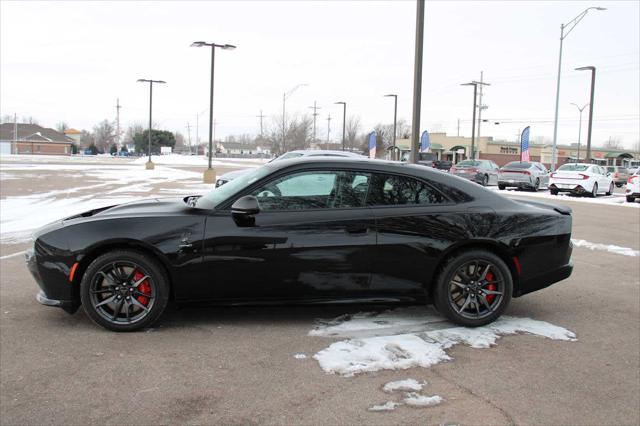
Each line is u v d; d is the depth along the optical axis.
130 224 4.53
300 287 4.68
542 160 82.75
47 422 3.13
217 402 3.40
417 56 12.85
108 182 23.67
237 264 4.57
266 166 5.18
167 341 4.41
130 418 3.19
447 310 4.85
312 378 3.77
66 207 13.55
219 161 69.62
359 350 4.29
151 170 38.06
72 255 4.47
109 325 4.57
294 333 4.66
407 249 4.75
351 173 4.86
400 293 4.83
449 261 4.82
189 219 4.59
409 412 3.33
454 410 3.37
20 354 4.09
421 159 46.56
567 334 4.85
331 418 3.23
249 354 4.17
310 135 67.62
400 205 4.86
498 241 4.89
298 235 4.61
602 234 11.91
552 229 5.06
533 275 5.05
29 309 5.20
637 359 4.31
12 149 97.94
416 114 13.02
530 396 3.60
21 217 11.80
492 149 79.56
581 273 7.66
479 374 3.92
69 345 4.29
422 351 4.31
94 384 3.62
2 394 3.45
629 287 6.78
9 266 7.15
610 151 87.75
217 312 5.21
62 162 50.94
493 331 4.85
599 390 3.73
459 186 5.04
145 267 4.53
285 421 3.19
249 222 4.61
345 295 4.76
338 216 4.70
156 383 3.65
